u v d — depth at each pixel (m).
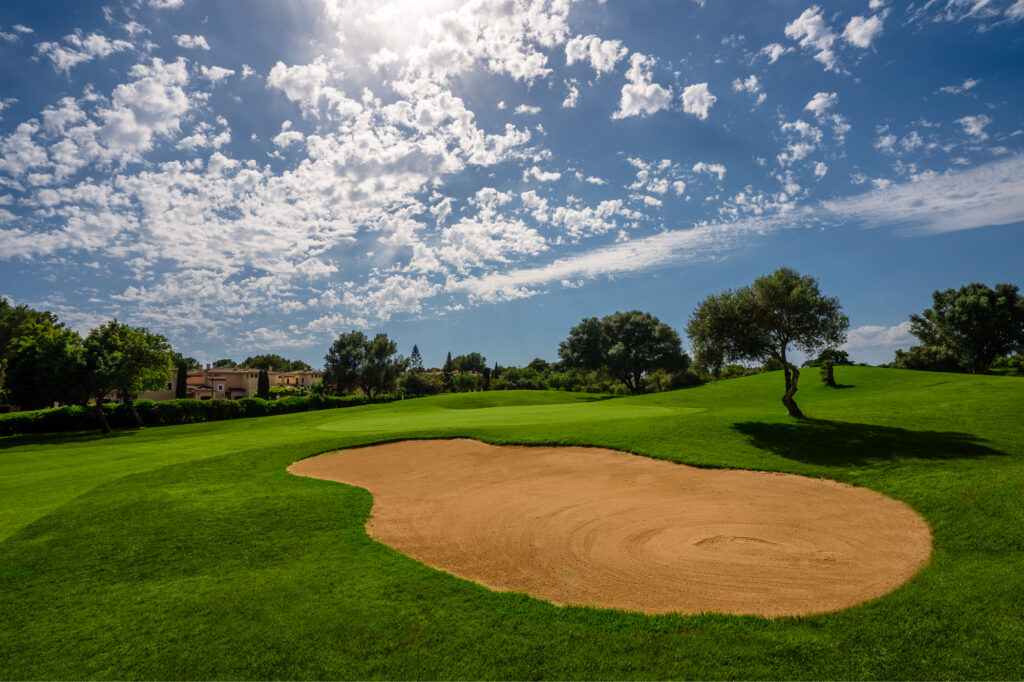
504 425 25.58
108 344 41.09
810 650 6.82
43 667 6.83
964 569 8.95
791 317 24.83
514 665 6.61
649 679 6.29
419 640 7.21
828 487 14.57
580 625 7.59
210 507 13.41
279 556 10.32
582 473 16.89
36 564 10.18
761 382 53.78
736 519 12.29
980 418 21.23
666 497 14.16
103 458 24.20
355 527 12.13
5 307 64.06
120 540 11.26
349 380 89.44
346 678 6.41
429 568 9.74
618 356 73.06
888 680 6.16
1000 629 6.97
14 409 58.38
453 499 14.76
